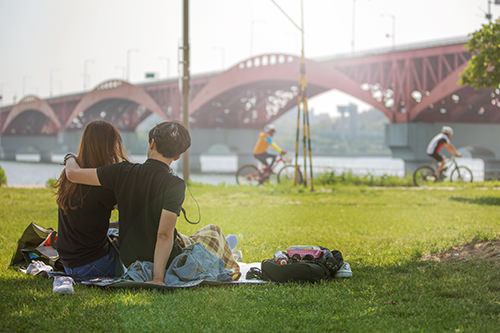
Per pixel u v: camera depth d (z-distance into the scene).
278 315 3.44
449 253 5.73
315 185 18.59
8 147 151.62
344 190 16.42
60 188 3.98
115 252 4.17
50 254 4.77
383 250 6.20
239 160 100.88
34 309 3.43
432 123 59.03
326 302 3.74
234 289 4.03
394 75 57.16
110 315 3.33
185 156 18.52
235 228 8.25
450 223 8.80
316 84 62.59
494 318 3.40
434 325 3.25
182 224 8.50
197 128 99.12
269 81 70.94
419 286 4.25
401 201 13.31
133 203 3.86
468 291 4.03
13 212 9.87
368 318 3.41
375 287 4.23
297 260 4.58
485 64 13.05
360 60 59.38
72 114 118.00
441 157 18.83
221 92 77.50
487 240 6.13
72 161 3.95
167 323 3.20
